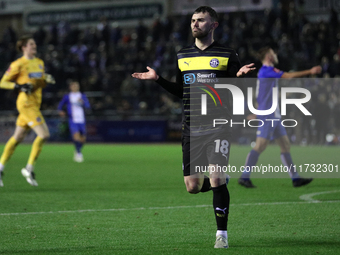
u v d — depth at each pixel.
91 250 15.78
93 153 65.75
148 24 108.75
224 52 16.86
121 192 30.20
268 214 22.17
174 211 23.33
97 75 93.62
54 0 117.81
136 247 16.20
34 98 32.84
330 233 18.17
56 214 22.72
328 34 83.44
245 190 30.61
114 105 89.81
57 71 94.62
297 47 83.00
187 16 92.06
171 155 61.62
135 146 80.69
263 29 84.81
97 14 112.81
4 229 19.30
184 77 16.98
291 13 85.69
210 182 16.39
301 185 31.44
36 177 38.84
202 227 19.59
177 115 85.81
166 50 91.00
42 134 32.41
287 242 16.75
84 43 100.25
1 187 32.91
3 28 120.25
